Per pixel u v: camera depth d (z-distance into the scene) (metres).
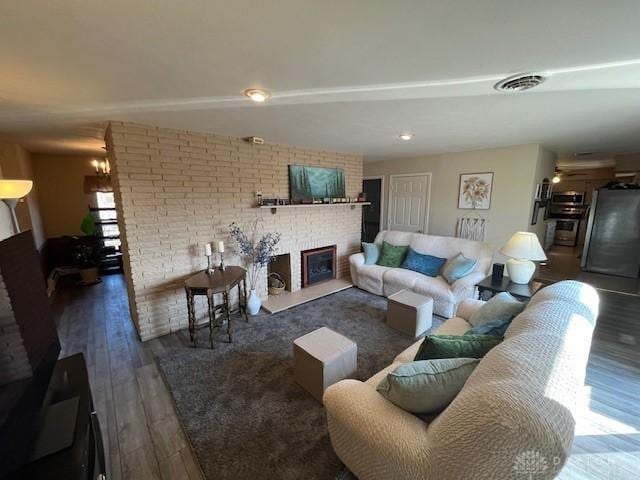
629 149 4.34
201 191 3.11
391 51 1.31
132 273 2.76
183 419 1.85
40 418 1.14
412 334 2.88
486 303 2.14
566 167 7.22
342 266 4.92
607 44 1.24
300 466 1.53
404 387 1.19
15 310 1.23
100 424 1.82
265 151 3.62
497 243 4.27
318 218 4.41
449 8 0.98
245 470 1.51
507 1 0.94
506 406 0.78
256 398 2.03
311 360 1.99
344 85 1.74
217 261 3.29
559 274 4.74
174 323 3.06
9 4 0.91
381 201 5.80
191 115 2.38
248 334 2.96
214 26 1.09
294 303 3.73
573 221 7.57
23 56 1.30
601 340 2.70
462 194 4.57
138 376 2.31
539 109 2.28
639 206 4.30
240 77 1.60
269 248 3.73
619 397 1.96
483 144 3.90
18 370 1.25
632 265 4.43
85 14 0.99
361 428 1.20
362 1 0.94
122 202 2.63
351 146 4.01
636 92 1.89
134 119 2.47
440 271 3.77
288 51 1.30
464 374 1.19
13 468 0.95
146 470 1.52
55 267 4.96
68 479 0.91
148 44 1.22
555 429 0.73
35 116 2.27
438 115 2.45
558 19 1.05
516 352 1.01
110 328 3.15
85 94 1.81
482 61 1.42
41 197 4.93
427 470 0.96
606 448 1.57
